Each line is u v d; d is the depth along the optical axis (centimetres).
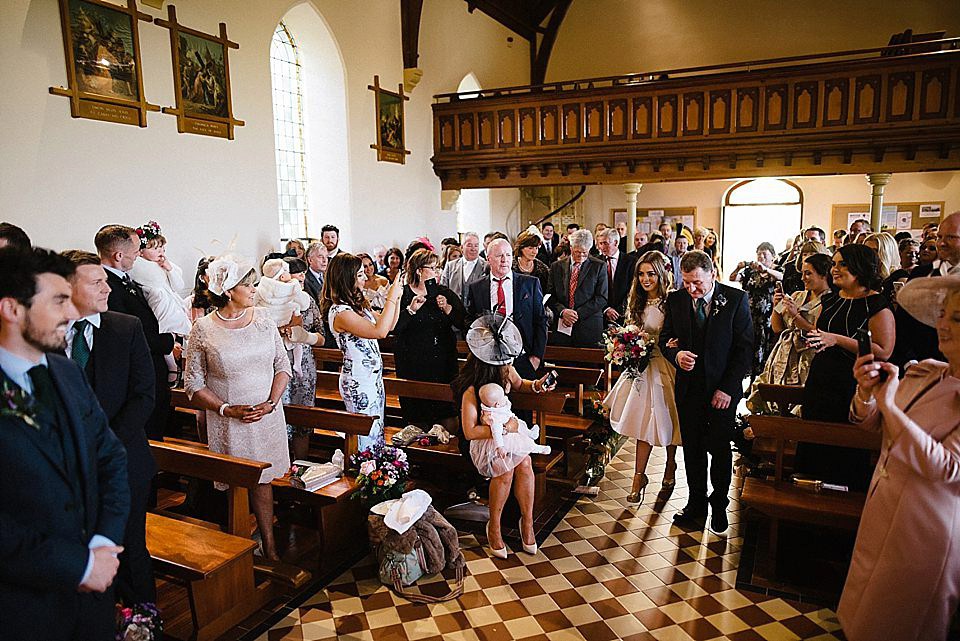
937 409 222
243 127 795
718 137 996
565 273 584
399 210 1127
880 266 354
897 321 357
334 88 973
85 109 602
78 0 589
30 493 171
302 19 924
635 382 433
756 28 1401
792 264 725
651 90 1027
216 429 341
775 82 955
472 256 654
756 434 358
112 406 254
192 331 337
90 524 187
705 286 379
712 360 382
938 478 216
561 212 1678
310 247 666
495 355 363
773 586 339
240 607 312
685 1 1444
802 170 978
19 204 555
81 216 607
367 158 1032
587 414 499
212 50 741
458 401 386
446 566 359
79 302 239
